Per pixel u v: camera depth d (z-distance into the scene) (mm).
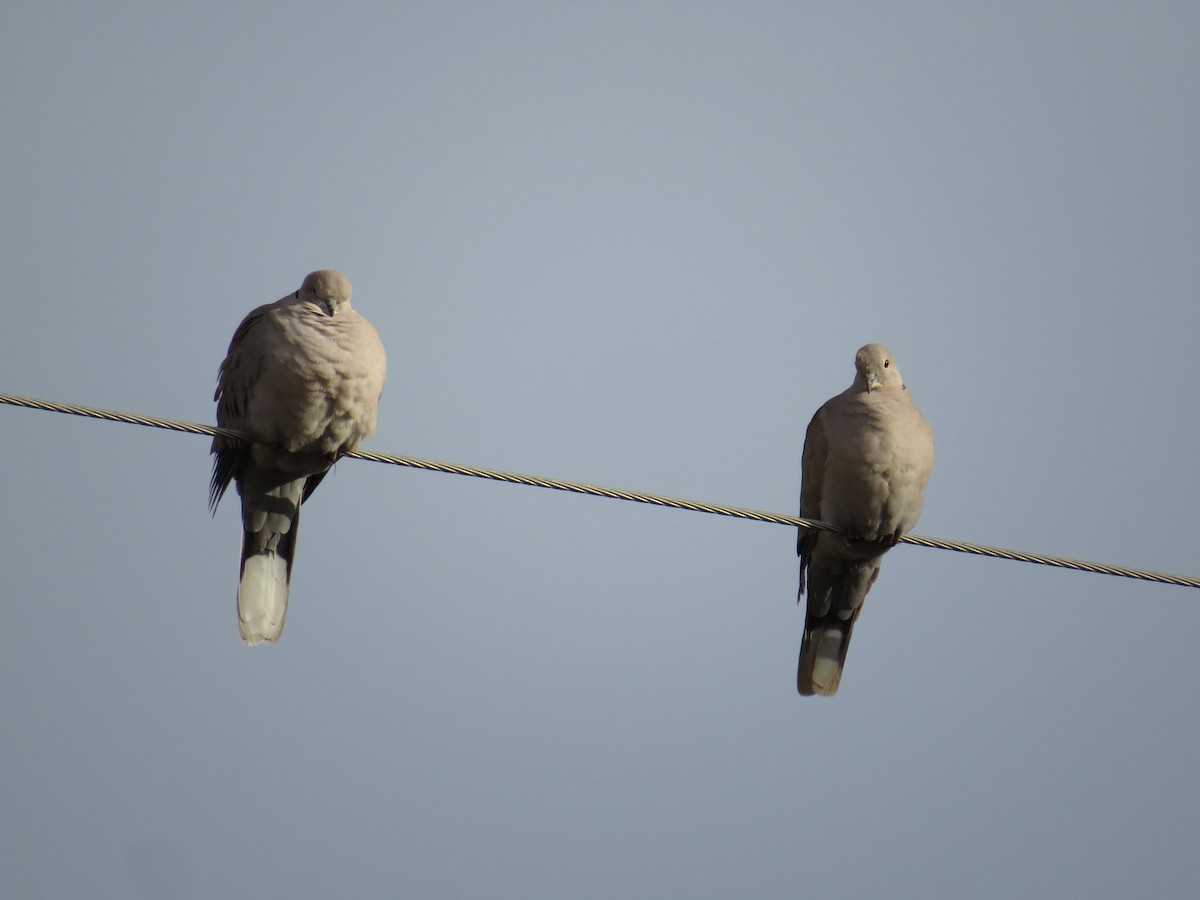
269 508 13508
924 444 13508
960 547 11398
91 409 10438
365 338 12750
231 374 13078
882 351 13812
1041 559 11500
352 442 13008
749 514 11844
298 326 12609
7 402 10188
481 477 11156
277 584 13609
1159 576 11477
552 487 11203
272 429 12781
